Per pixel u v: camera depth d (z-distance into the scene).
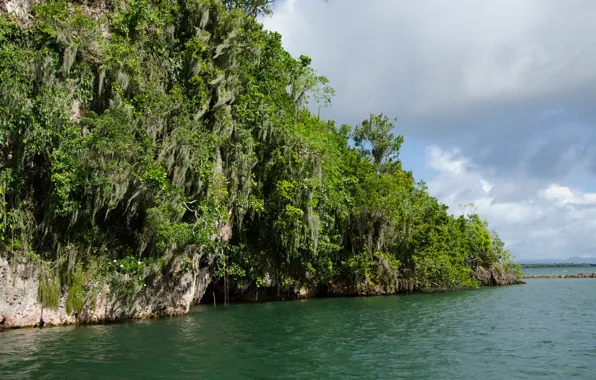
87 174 16.48
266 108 27.88
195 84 21.88
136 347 13.04
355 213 37.84
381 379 10.48
